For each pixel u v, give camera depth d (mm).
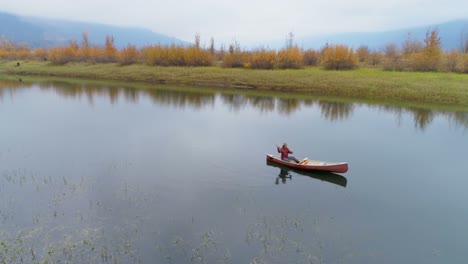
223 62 62000
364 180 14898
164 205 12289
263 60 57500
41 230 10555
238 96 40281
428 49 51750
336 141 21031
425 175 15508
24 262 9039
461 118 28797
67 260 9172
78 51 74062
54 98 36531
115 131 22453
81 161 16594
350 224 11242
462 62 49188
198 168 15844
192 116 28109
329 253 9688
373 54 68562
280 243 10109
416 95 37469
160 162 16594
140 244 9945
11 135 21141
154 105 33219
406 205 12633
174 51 63406
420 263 9344
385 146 20141
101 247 9758
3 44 103750
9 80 54250
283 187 14000
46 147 18734
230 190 13625
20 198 12648
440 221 11531
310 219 11492
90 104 33125
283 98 39094
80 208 11961
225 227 10914
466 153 18859
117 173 15133
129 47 68062
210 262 9211
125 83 52094
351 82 44156
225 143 20047
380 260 9422
